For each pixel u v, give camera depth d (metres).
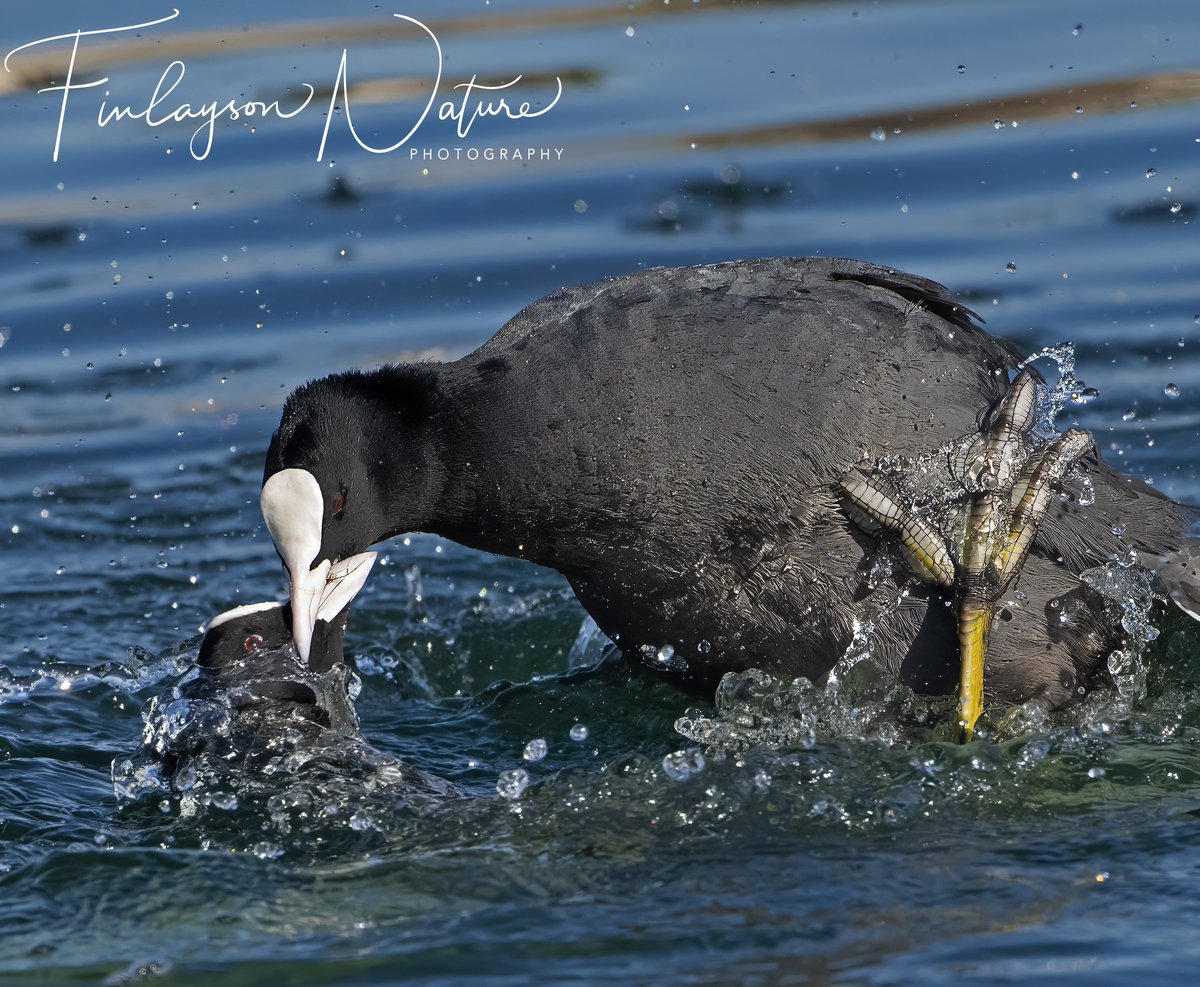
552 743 10.79
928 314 10.23
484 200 20.03
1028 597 10.05
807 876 8.09
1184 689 10.43
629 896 7.95
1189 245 18.34
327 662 10.42
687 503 9.78
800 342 9.78
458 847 8.59
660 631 10.23
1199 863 8.12
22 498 15.10
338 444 9.88
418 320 17.62
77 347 17.61
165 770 9.77
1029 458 10.12
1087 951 7.25
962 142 20.81
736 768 9.29
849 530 9.86
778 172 20.30
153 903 8.06
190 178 20.62
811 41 23.81
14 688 11.69
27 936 7.77
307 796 9.17
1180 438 14.88
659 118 21.67
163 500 15.10
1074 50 22.80
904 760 9.36
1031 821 8.72
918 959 7.22
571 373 9.79
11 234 19.47
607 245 18.80
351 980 7.26
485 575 14.04
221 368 17.14
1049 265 18.06
